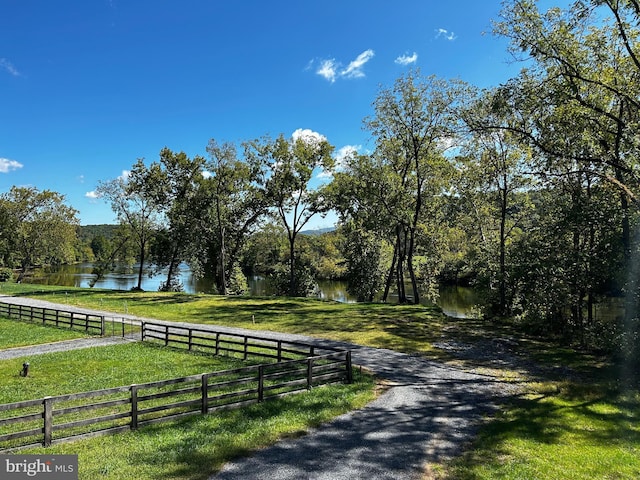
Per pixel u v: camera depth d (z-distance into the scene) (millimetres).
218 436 9398
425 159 35844
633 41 17938
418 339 23547
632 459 8867
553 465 8516
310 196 46781
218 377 15500
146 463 7992
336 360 18484
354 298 60156
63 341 24438
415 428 10570
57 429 8891
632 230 18578
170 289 55156
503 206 31391
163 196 51875
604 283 21484
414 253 44938
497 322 29062
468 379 15742
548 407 12484
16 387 14227
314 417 10938
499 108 19391
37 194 70750
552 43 17297
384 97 34938
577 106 18375
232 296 45938
